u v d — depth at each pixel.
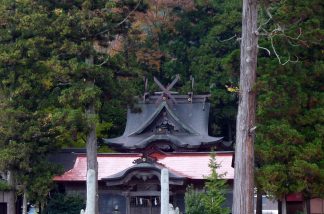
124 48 74.12
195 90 95.56
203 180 70.94
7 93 63.59
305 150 52.78
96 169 61.56
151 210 70.88
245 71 49.50
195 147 83.88
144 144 83.38
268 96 53.34
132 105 64.06
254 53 49.56
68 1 62.41
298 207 66.69
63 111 59.22
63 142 69.12
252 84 49.34
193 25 101.88
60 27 60.12
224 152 74.81
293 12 53.62
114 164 75.44
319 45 55.09
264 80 53.22
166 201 41.00
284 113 54.22
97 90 59.47
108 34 63.22
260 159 55.12
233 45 96.81
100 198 71.94
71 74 60.19
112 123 91.88
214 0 101.88
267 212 76.38
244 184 49.12
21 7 62.19
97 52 62.19
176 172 71.12
